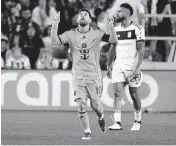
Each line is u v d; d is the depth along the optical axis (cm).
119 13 2820
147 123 3266
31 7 4538
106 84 4119
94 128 2917
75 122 3269
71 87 4134
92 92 2300
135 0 4200
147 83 4131
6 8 4528
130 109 4106
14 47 4419
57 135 2525
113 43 2567
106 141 2266
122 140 2316
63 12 4512
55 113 3928
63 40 2286
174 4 4341
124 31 2831
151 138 2416
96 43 2286
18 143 2167
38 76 4147
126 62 2825
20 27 4466
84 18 2262
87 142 2217
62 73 4138
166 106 4141
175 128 2947
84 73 2280
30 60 4441
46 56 4444
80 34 2284
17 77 4153
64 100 4134
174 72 4141
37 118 3534
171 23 4300
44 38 4466
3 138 2372
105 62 4394
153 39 4234
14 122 3247
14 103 4153
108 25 2283
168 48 4344
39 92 4144
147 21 4291
